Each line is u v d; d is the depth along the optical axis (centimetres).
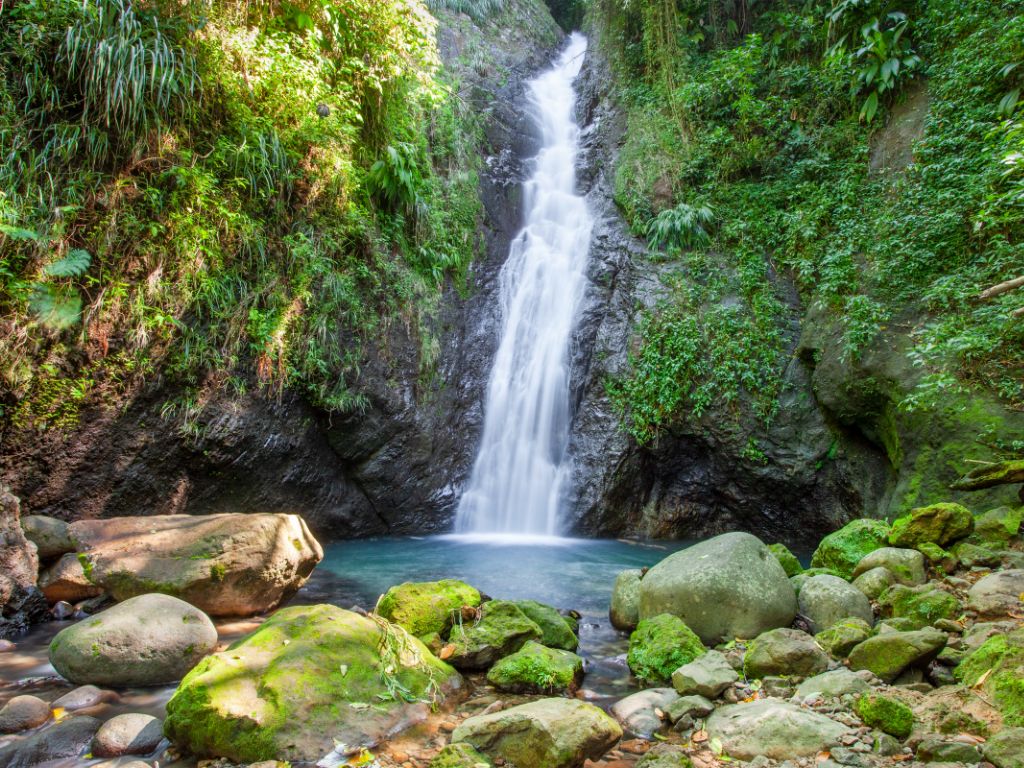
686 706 324
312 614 363
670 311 893
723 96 1045
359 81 871
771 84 1020
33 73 570
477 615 431
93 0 597
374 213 880
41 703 330
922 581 441
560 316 991
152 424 628
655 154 1055
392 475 838
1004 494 523
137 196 614
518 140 1255
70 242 573
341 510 805
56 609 472
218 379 671
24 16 566
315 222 780
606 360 922
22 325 539
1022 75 717
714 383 834
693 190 998
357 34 870
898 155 822
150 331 618
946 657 336
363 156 886
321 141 774
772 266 894
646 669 384
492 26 1488
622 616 482
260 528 507
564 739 279
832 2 945
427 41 925
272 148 721
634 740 308
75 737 301
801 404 797
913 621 383
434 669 359
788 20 1030
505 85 1345
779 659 356
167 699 353
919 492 599
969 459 567
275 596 509
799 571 530
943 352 591
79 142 588
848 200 845
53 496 576
